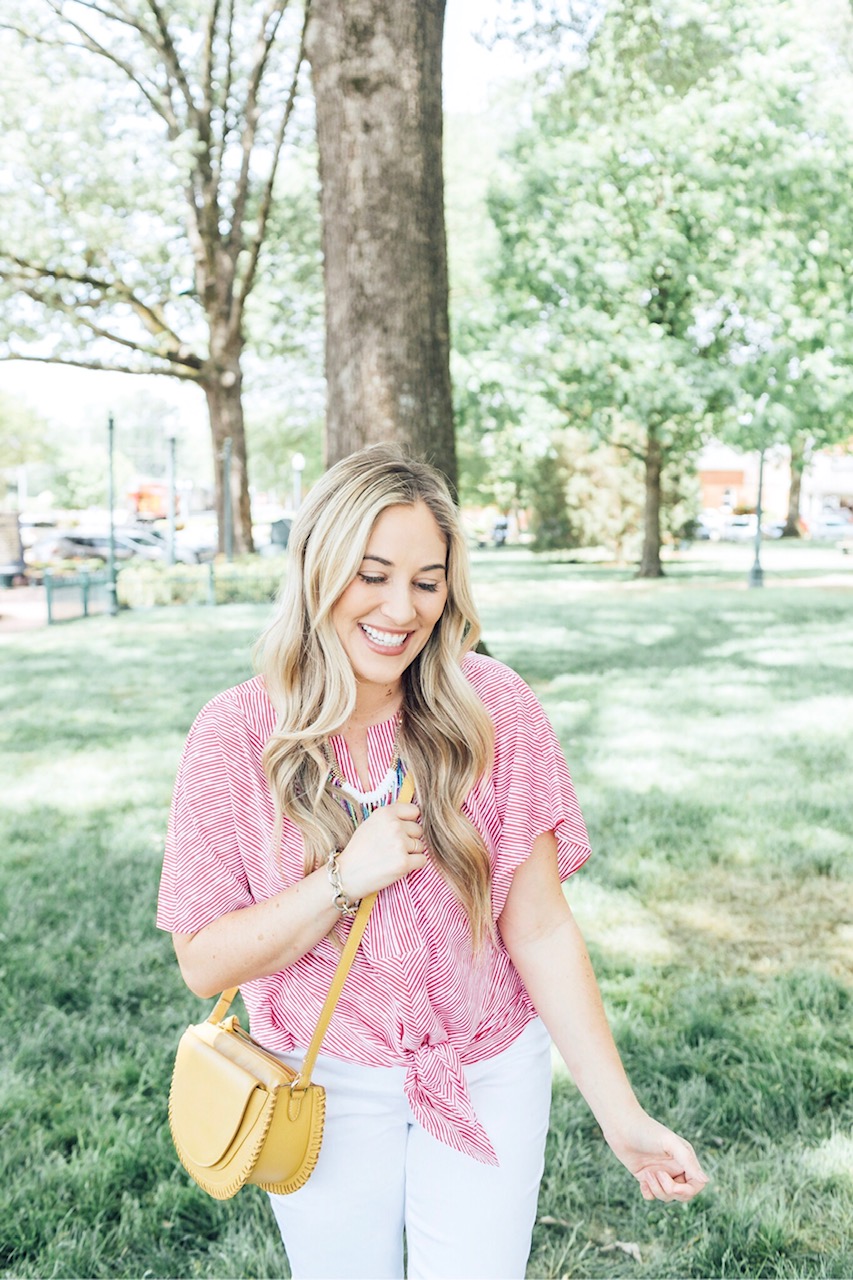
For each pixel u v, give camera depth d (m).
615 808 6.53
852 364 23.25
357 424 7.77
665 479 34.59
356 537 1.66
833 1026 3.78
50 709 10.66
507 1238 1.83
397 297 7.64
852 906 4.98
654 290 24.64
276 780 1.72
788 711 9.59
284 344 32.31
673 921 4.82
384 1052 1.77
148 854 5.95
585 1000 1.85
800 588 23.88
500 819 1.82
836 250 22.45
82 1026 3.88
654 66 15.19
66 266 26.12
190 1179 3.01
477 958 1.80
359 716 1.81
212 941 1.70
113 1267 2.70
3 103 23.67
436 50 7.56
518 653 13.53
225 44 25.73
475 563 34.03
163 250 26.83
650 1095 3.37
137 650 15.16
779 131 21.30
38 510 77.19
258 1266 2.67
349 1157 1.82
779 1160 3.00
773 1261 2.64
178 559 38.03
